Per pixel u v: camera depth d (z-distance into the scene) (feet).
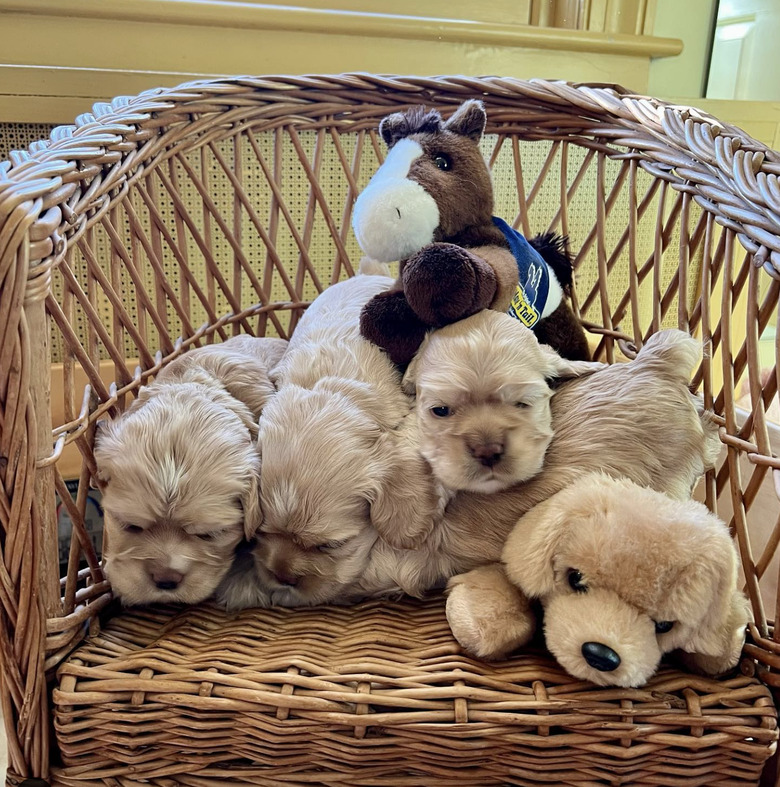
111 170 2.59
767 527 3.47
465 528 2.61
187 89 3.25
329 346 2.89
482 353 2.48
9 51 3.94
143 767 2.36
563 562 2.28
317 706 2.21
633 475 2.53
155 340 4.57
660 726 2.22
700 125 3.09
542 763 2.26
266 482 2.52
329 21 4.40
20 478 2.01
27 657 2.22
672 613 2.15
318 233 4.73
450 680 2.27
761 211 2.38
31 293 1.90
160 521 2.46
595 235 3.79
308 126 3.70
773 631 2.37
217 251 4.54
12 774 2.39
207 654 2.37
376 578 2.68
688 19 5.28
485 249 2.81
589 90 3.65
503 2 4.92
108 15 4.01
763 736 2.23
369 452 2.54
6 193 1.87
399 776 2.34
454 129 2.93
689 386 2.98
